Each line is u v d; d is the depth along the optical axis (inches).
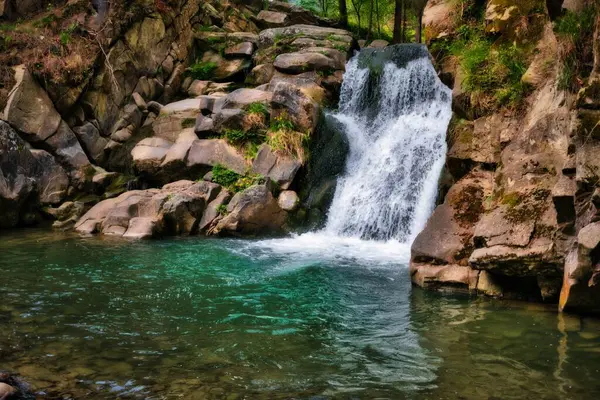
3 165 472.4
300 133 507.2
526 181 289.1
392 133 525.7
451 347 221.1
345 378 193.2
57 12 593.9
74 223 492.1
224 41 736.3
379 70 608.7
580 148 244.2
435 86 563.8
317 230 471.2
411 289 306.7
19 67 531.8
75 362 203.2
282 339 231.3
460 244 309.0
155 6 658.8
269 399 176.2
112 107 602.9
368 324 250.1
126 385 185.0
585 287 243.8
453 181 396.8
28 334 230.4
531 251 264.2
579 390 182.2
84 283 310.5
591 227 235.9
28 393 177.3
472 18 409.1
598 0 254.5
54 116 536.7
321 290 304.5
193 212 462.6
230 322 251.9
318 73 625.0
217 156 512.1
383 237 446.0
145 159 532.1
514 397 177.6
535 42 342.0
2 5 582.6
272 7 896.9
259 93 550.0
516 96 336.8
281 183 485.1
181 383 187.5
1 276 320.8
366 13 914.1
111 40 599.8
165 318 256.2
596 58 243.6
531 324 244.8
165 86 683.4
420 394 180.5
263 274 337.1
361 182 483.5
